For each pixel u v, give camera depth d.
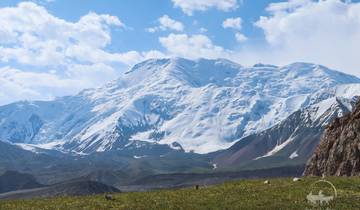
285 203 43.28
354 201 43.78
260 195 47.34
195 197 47.84
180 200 46.41
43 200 49.66
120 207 43.88
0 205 46.56
